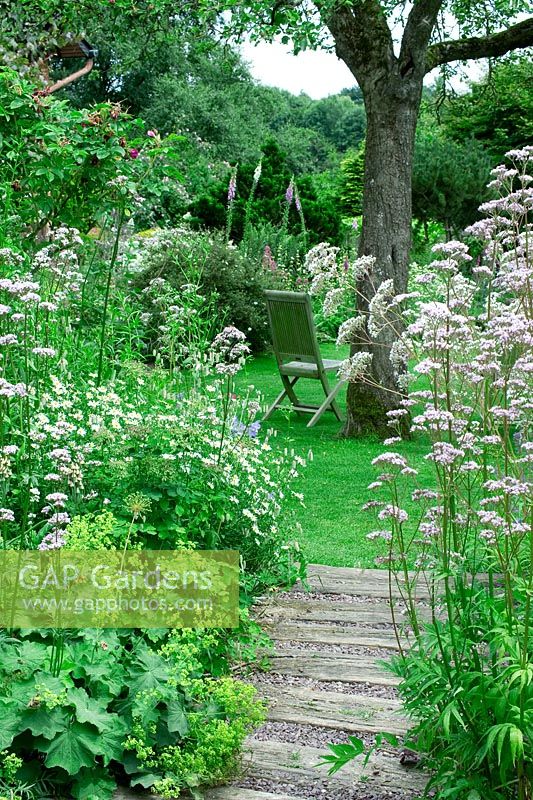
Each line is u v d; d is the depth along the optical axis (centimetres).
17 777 291
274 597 488
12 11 799
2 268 496
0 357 412
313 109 4791
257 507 468
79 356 541
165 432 426
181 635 359
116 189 624
